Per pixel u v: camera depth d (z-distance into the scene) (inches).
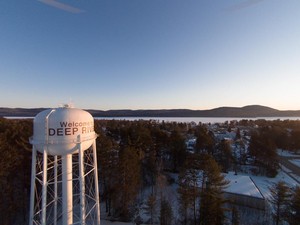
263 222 936.9
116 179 1046.4
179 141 1727.4
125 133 1811.0
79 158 547.8
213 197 844.6
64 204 573.9
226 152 1845.5
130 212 1015.0
